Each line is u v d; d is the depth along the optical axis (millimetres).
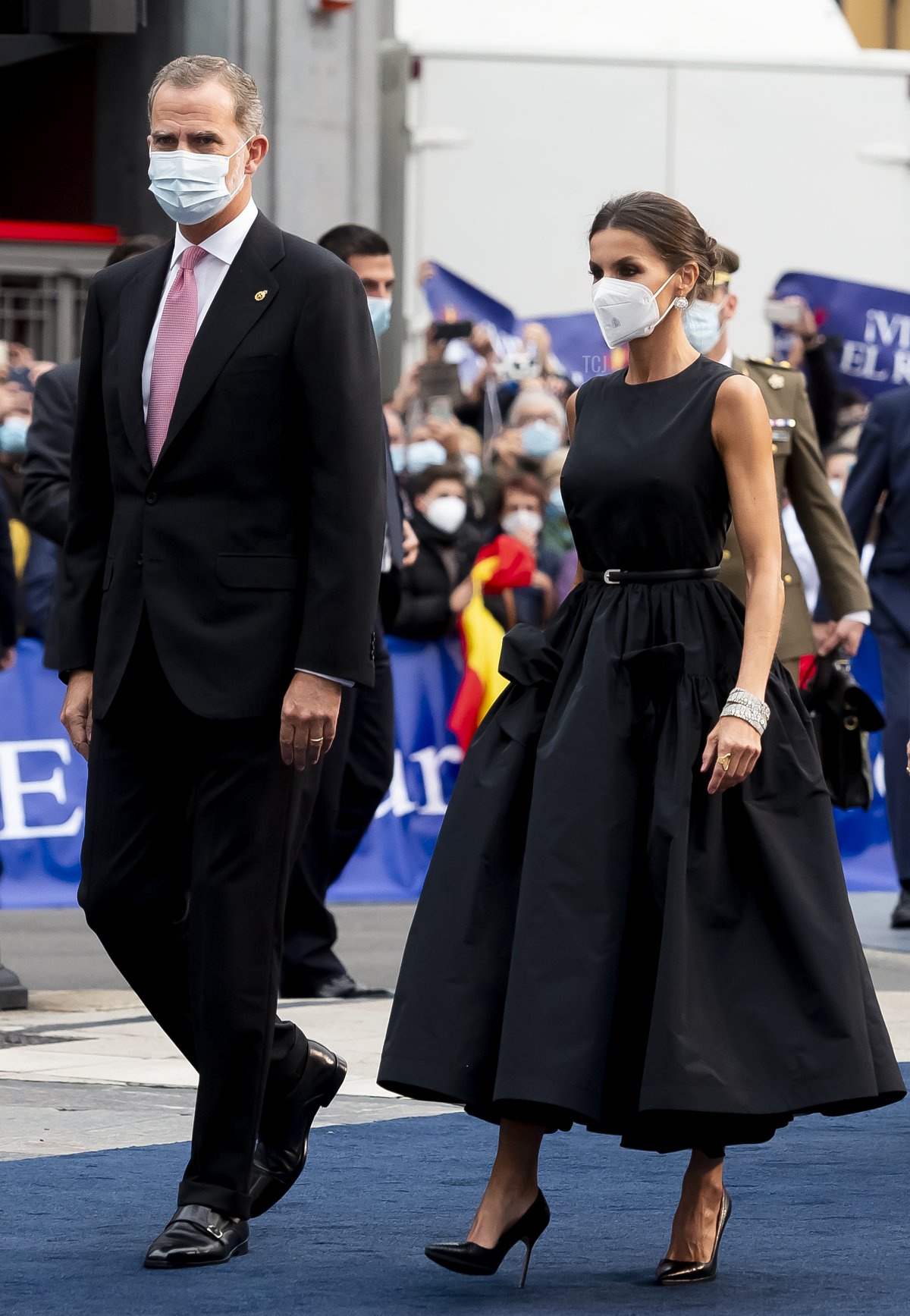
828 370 34469
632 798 11789
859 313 34625
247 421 12094
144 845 12391
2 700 27891
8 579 23078
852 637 21594
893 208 34719
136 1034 19250
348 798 21797
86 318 12766
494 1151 14977
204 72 12164
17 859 27938
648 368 12445
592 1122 11430
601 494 12242
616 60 33688
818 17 35000
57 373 20500
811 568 29406
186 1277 11602
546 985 11383
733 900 11742
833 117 34469
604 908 11547
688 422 12133
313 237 33250
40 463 20297
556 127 33625
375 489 12133
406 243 33250
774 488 12141
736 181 34250
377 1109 16406
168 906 12508
